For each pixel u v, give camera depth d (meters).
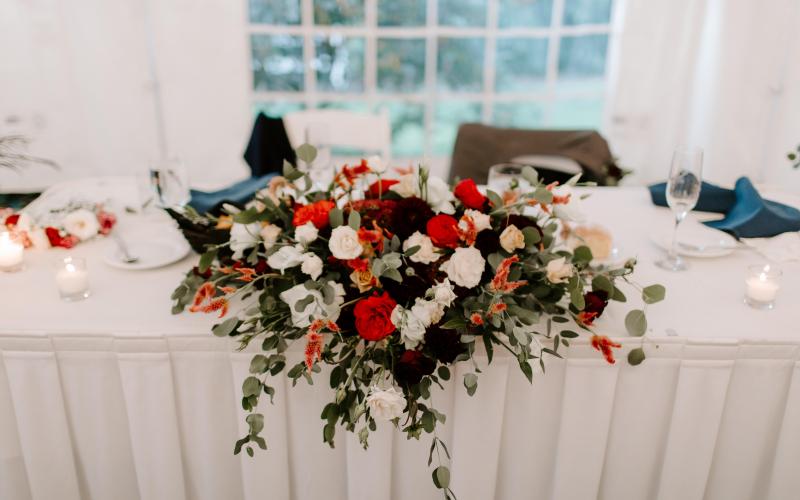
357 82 3.05
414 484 1.12
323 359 0.93
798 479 1.08
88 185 1.81
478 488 1.10
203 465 1.12
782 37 2.49
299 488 1.15
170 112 2.98
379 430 1.04
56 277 1.09
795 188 2.47
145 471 1.09
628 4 2.74
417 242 0.90
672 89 2.82
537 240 0.98
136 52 2.87
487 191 1.02
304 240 0.92
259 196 1.05
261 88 3.01
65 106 2.95
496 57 3.01
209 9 2.83
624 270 1.01
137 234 1.42
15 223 1.29
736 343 0.99
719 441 1.09
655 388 1.04
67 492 1.11
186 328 1.02
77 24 2.82
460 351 0.88
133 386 1.03
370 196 1.06
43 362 1.01
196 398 1.06
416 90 3.08
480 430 1.06
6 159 2.97
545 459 1.11
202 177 3.10
